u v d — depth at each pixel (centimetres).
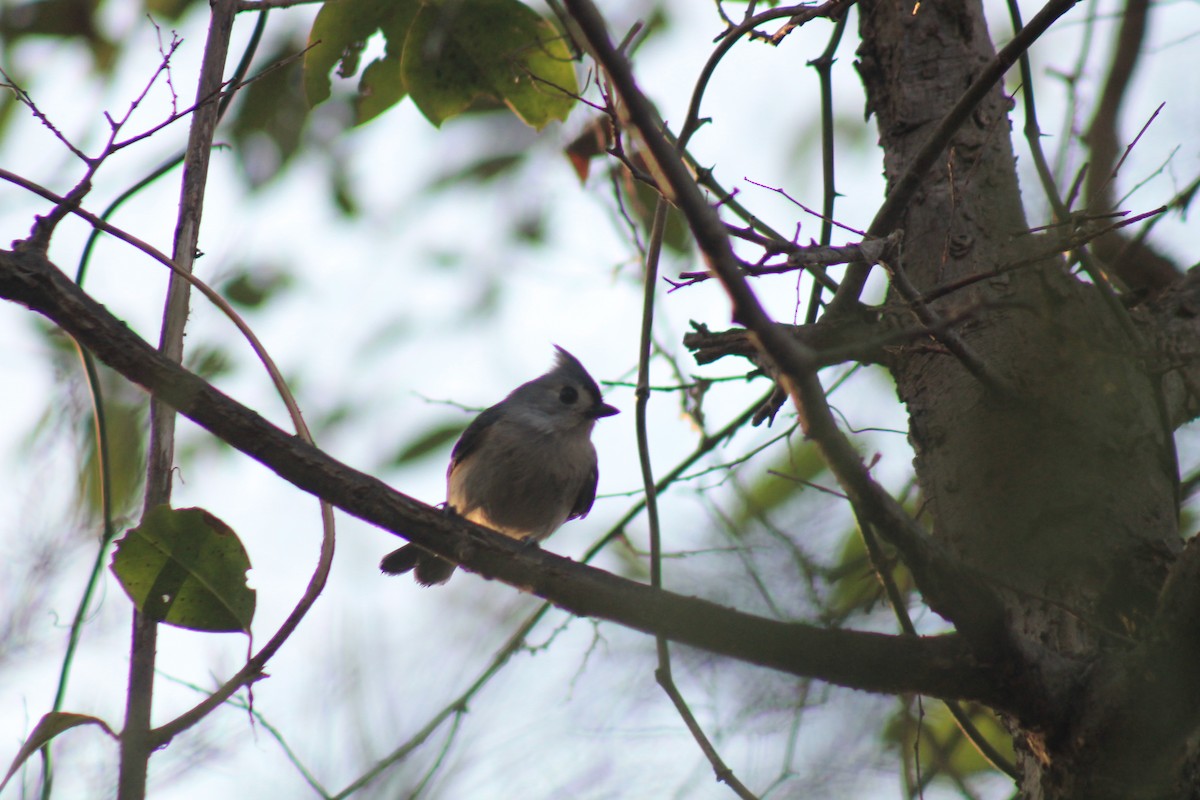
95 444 760
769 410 661
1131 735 474
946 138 543
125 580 516
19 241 504
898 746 647
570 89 820
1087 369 573
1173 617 459
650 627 513
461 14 793
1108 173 757
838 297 614
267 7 664
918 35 711
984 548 562
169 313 552
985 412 584
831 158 735
